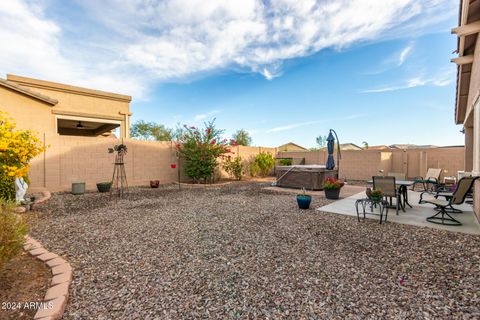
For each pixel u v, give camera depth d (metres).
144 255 2.95
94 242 3.38
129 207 5.72
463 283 2.27
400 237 3.59
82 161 8.39
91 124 12.79
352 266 2.64
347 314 1.83
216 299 2.04
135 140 9.70
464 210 5.39
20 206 5.09
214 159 11.18
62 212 5.16
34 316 1.73
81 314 1.84
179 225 4.22
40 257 2.72
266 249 3.14
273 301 2.01
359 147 28.52
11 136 4.46
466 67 5.87
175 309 1.91
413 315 1.82
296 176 9.31
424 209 5.55
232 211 5.32
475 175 4.75
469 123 7.33
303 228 4.05
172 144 10.91
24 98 8.55
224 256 2.92
